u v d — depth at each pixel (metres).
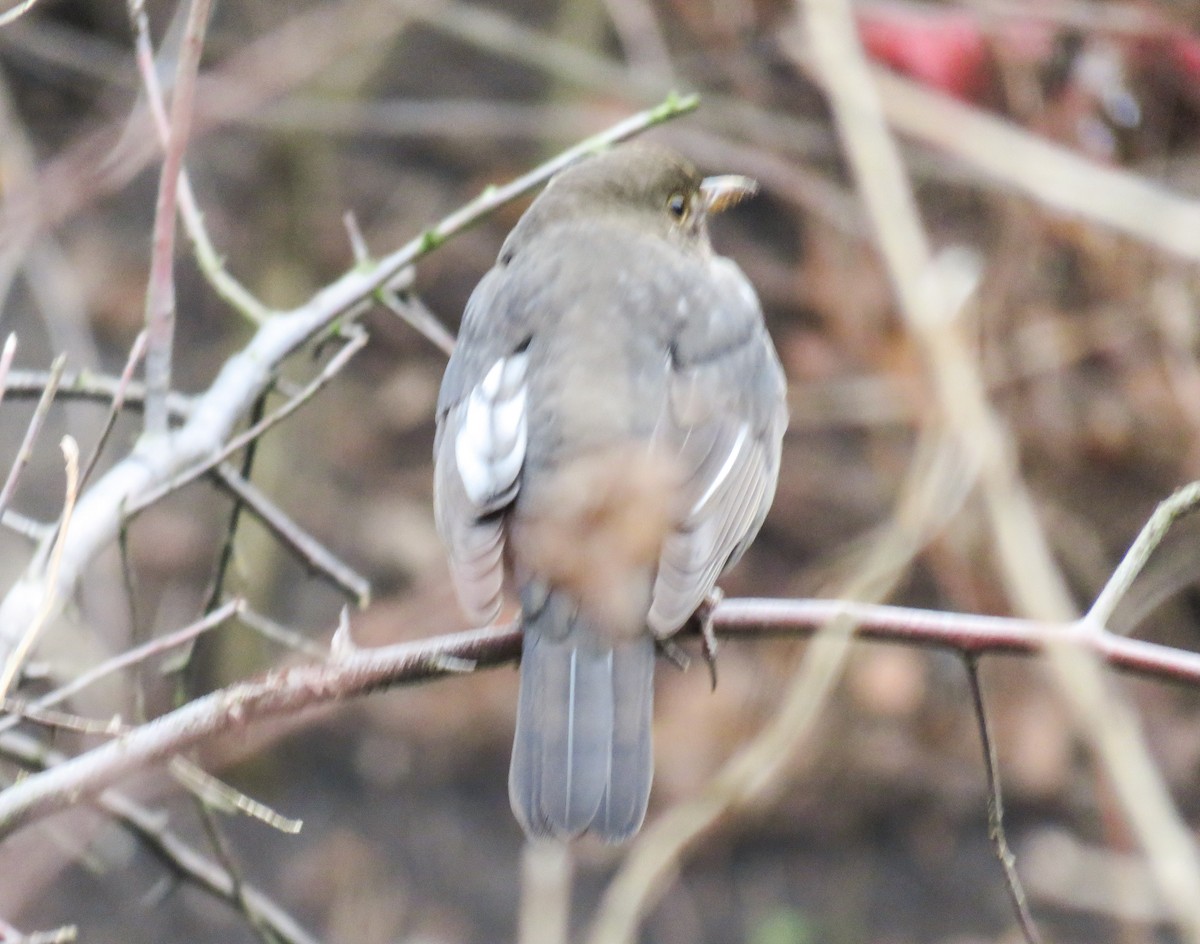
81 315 14.46
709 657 5.79
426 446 16.78
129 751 4.96
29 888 12.87
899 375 12.54
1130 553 5.54
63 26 16.73
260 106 14.45
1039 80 11.09
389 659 5.18
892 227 5.73
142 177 17.53
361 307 7.18
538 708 5.52
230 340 16.45
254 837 14.32
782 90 13.59
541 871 9.80
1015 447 12.16
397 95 17.45
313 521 15.92
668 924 13.94
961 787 14.59
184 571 15.11
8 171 10.73
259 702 5.06
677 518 5.83
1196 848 14.03
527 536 5.75
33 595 5.61
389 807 14.64
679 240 7.13
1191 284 12.19
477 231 17.25
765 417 6.58
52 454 15.16
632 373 6.20
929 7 10.88
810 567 15.41
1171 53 11.06
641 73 13.57
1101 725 5.17
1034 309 12.45
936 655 14.95
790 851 14.45
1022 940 13.68
